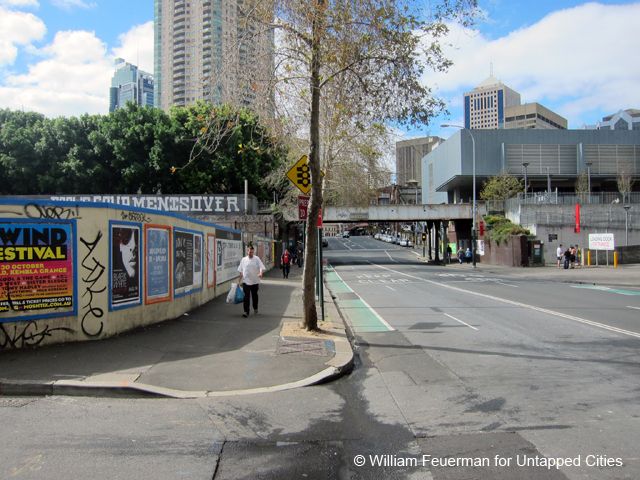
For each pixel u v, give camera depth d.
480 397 6.49
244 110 10.90
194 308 13.97
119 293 9.71
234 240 21.08
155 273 11.12
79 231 8.89
